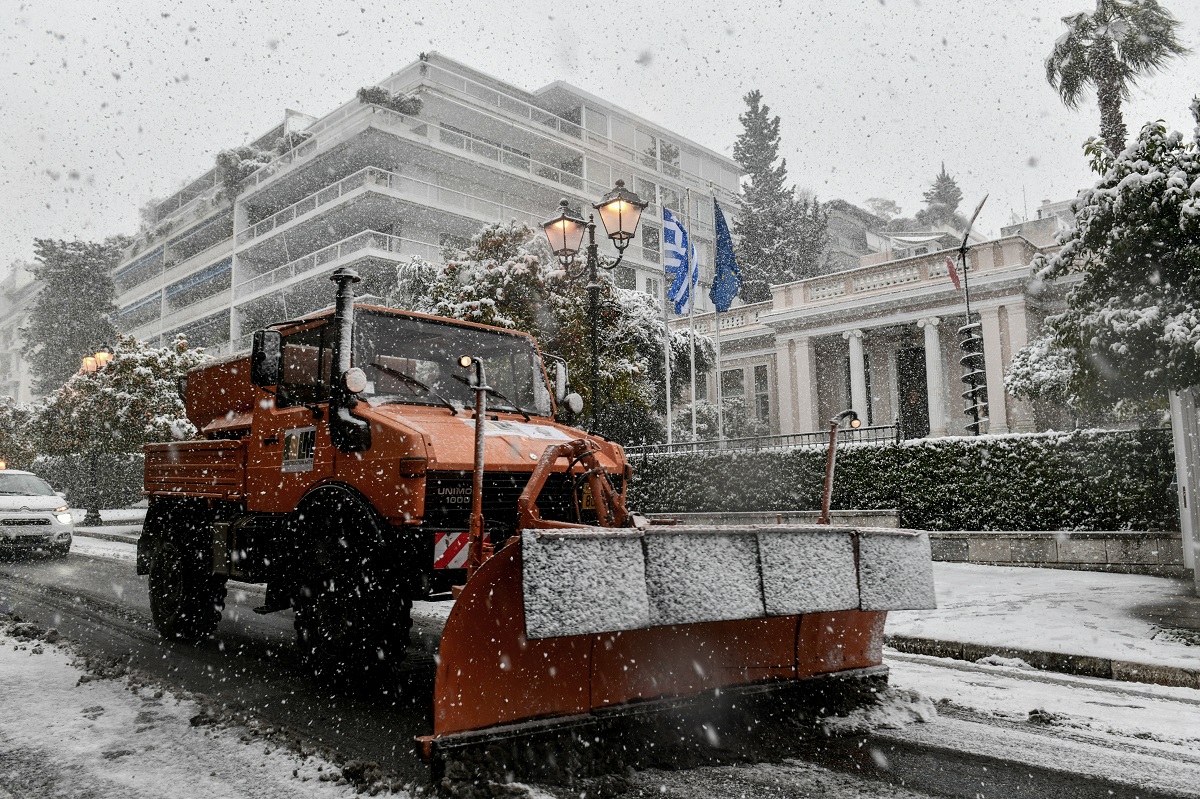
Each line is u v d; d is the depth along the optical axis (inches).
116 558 575.2
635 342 866.8
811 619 179.0
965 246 820.0
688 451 650.8
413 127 1221.1
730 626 167.3
